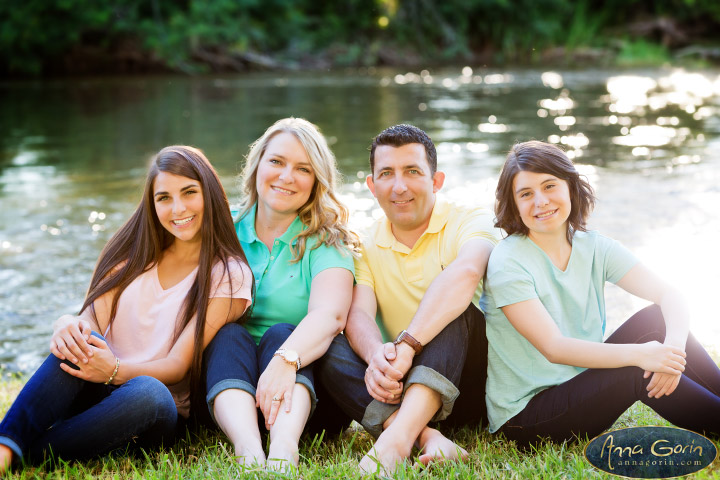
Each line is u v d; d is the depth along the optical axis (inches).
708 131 455.2
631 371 95.1
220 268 108.0
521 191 103.1
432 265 112.7
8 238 256.1
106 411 95.2
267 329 112.1
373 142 112.0
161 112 597.6
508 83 827.4
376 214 270.4
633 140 427.8
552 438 101.1
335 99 676.1
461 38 1197.7
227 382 100.7
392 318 115.8
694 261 209.3
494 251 106.6
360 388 103.5
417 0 1195.3
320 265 112.9
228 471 92.0
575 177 103.5
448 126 497.7
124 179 350.9
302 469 92.2
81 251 242.4
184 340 106.0
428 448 97.1
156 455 101.7
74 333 97.9
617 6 1285.7
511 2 1206.9
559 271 105.1
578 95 689.0
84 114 592.7
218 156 395.5
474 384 111.6
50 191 327.9
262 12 1102.4
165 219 108.0
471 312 109.7
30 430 95.3
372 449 97.0
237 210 125.1
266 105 636.7
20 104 662.5
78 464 97.0
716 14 1242.6
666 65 1089.4
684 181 315.9
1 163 394.3
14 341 174.2
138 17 987.9
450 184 319.3
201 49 1011.3
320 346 103.8
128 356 109.5
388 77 930.1
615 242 107.4
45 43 904.9
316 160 113.4
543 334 100.4
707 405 94.0
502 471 92.7
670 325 100.0
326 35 1131.3
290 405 99.2
